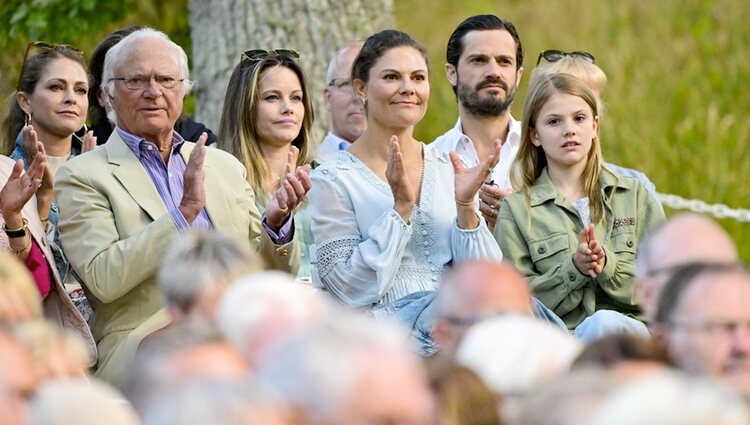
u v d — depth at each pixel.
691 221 17.33
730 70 50.22
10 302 14.56
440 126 46.97
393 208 21.94
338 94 28.16
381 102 22.78
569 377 10.96
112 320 21.03
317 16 33.69
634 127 48.50
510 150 27.84
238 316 12.77
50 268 20.75
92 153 21.78
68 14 39.16
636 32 51.09
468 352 13.44
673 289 14.30
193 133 28.03
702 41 50.78
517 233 23.44
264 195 25.09
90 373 21.02
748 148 48.19
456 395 12.11
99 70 26.98
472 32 27.81
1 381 11.21
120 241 20.75
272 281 13.06
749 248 45.72
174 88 21.98
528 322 13.70
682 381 9.72
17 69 38.59
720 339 14.00
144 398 11.17
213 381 9.57
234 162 22.75
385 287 21.69
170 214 20.58
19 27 38.91
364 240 22.31
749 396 12.16
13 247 20.17
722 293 14.09
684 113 49.06
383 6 34.56
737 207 46.72
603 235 23.55
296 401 10.51
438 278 22.19
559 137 23.59
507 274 14.77
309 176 22.33
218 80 33.91
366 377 10.52
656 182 47.44
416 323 20.78
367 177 22.66
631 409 9.51
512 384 13.19
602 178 23.97
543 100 23.83
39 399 10.52
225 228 21.91
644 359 13.16
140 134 21.86
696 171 47.41
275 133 25.39
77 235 21.06
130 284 20.56
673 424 9.37
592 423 10.13
